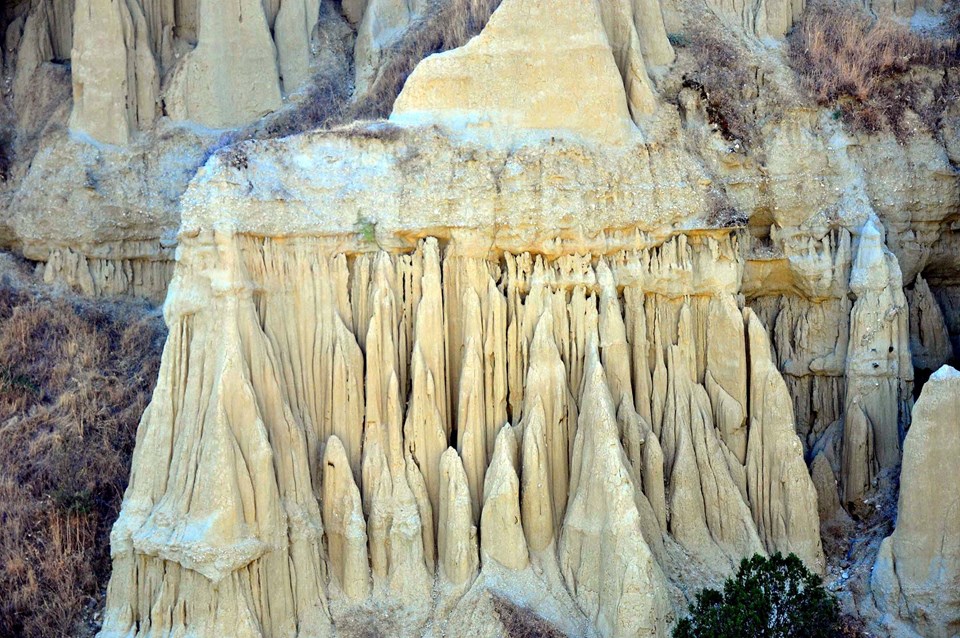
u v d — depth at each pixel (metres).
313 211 32.56
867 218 35.72
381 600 31.39
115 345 38.06
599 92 34.12
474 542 31.61
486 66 34.19
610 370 33.06
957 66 38.16
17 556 32.88
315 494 31.92
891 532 33.25
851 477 34.75
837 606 30.69
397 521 31.48
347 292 32.88
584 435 31.92
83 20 40.53
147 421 31.66
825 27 38.97
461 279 33.16
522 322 33.12
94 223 39.53
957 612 31.14
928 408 31.53
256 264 31.97
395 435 31.97
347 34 43.72
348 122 37.75
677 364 34.03
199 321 31.30
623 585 30.30
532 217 33.12
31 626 32.12
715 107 36.16
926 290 37.53
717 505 33.16
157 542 30.16
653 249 34.47
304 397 32.34
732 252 34.91
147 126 41.00
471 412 32.25
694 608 30.56
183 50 42.47
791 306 36.75
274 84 41.53
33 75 42.62
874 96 37.28
